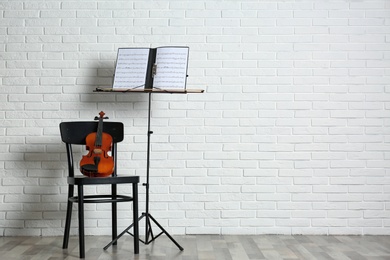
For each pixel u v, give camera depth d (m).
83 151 5.05
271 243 4.68
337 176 5.07
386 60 5.07
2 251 4.34
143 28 5.07
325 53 5.07
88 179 4.14
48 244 4.64
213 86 5.08
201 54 5.08
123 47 4.95
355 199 5.06
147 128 5.07
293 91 5.07
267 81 5.07
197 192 5.07
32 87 5.07
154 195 5.06
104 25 5.07
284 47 5.07
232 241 4.76
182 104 5.07
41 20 5.07
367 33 5.07
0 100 5.05
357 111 5.07
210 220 5.06
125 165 5.06
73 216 5.03
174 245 4.59
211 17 5.07
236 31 5.07
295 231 5.07
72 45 5.07
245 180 5.08
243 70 5.09
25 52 5.07
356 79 5.07
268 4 5.07
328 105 5.06
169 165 5.07
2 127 5.05
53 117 5.07
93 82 5.08
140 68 4.60
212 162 5.07
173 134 5.07
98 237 4.95
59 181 5.05
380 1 5.07
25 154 5.05
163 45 5.07
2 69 5.05
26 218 5.03
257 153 5.08
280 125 5.07
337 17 5.07
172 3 5.08
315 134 5.07
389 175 5.06
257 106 5.09
